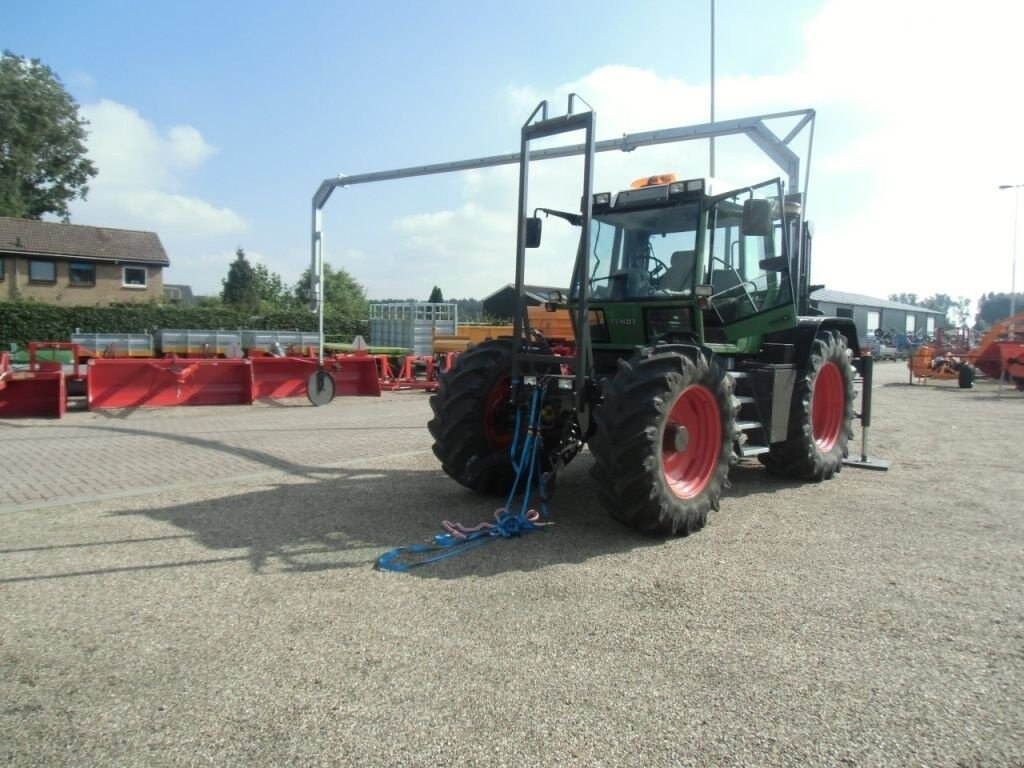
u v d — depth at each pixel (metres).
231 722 2.73
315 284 16.84
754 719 2.74
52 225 38.03
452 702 2.86
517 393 5.75
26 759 2.50
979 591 4.09
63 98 51.72
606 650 3.32
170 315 31.41
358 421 11.20
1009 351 17.98
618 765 2.46
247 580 4.21
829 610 3.80
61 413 11.22
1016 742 2.60
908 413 13.12
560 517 5.64
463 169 14.77
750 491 6.62
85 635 3.48
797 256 7.42
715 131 11.59
